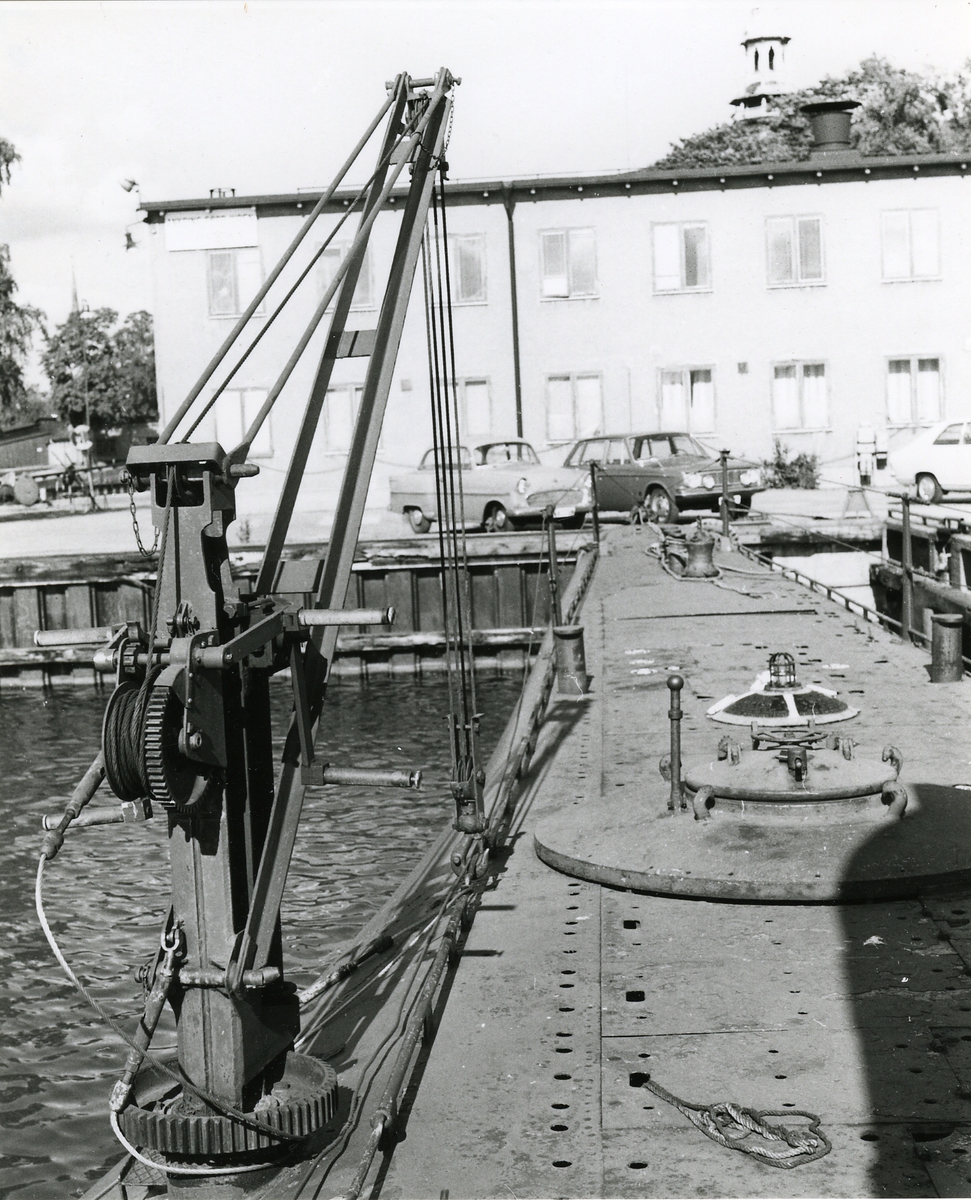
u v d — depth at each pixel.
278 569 6.15
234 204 40.34
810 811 8.87
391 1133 5.63
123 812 5.50
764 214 40.31
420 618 31.22
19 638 32.31
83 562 32.03
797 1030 6.43
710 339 40.75
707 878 8.28
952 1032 6.29
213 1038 5.49
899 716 13.14
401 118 7.26
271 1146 5.50
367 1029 7.12
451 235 40.47
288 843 5.77
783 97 62.19
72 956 13.12
